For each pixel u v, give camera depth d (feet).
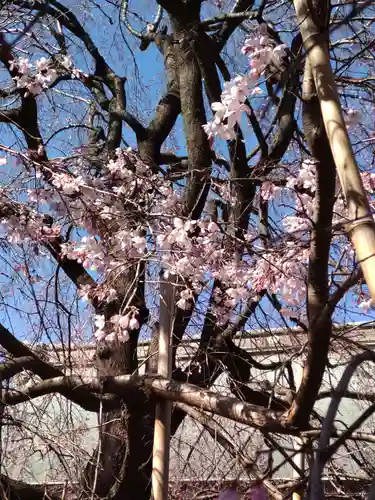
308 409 14.90
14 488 18.99
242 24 22.70
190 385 18.81
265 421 15.88
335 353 21.71
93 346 22.90
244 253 19.35
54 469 20.63
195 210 20.75
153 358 21.70
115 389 19.53
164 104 25.90
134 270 21.33
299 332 21.11
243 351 21.49
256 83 15.16
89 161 22.09
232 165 19.88
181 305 19.72
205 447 24.75
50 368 20.01
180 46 22.50
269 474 10.58
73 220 20.17
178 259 19.51
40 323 21.15
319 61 12.37
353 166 11.36
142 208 20.31
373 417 22.48
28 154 20.70
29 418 23.02
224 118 15.35
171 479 21.52
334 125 11.77
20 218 20.51
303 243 18.34
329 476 19.47
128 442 19.83
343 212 17.49
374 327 20.57
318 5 12.74
